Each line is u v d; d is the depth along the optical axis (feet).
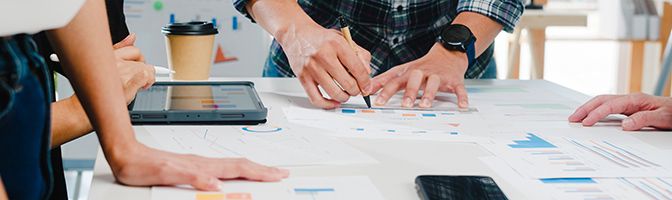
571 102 4.02
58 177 3.74
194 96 3.67
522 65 10.94
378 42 5.13
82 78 2.47
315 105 3.77
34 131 2.02
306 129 3.19
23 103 1.97
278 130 3.14
